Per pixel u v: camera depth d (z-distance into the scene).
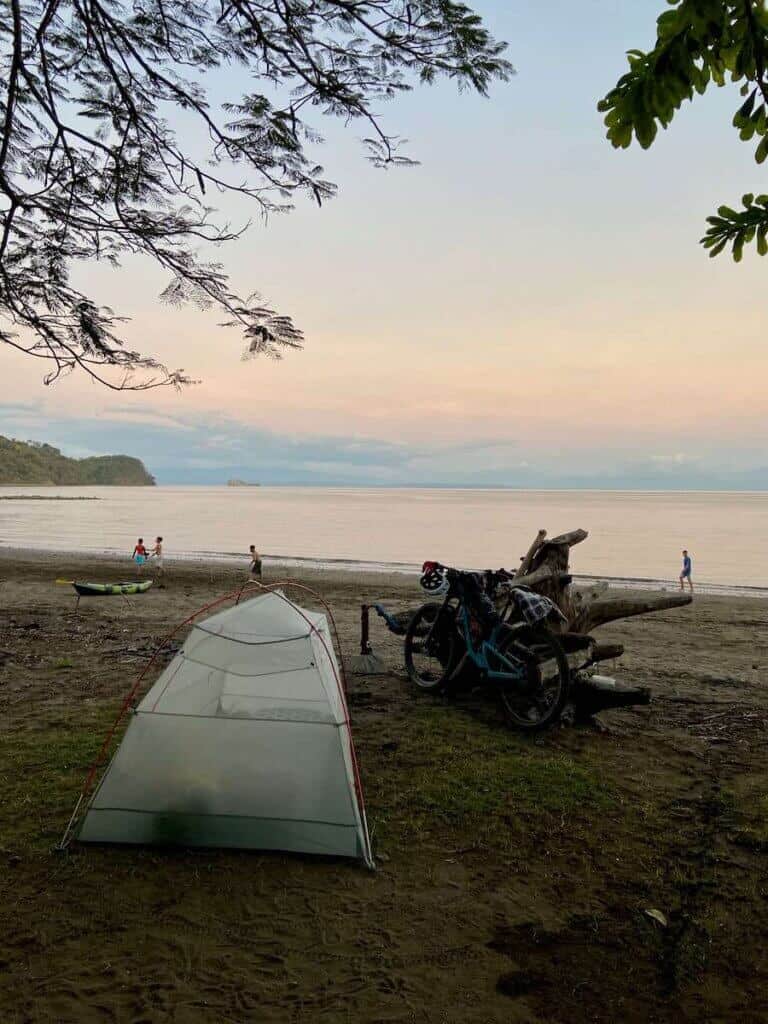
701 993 3.26
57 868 4.29
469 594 7.46
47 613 14.74
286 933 3.70
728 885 4.19
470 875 4.31
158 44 4.71
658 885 4.20
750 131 1.52
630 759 6.31
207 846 4.54
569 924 3.80
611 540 55.09
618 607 8.09
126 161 5.22
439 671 9.54
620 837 4.82
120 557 33.44
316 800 4.54
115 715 7.35
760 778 5.89
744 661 11.08
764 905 3.98
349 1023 3.05
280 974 3.37
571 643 7.02
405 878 4.28
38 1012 3.07
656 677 9.76
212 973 3.36
